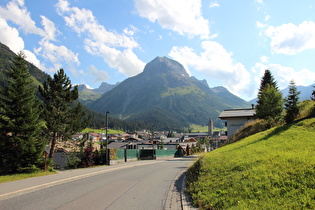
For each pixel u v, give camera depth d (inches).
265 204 220.2
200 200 287.7
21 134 765.9
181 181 506.9
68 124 1215.6
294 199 215.2
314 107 695.7
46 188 418.0
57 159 1400.1
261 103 1235.9
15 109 783.7
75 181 510.0
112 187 430.9
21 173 722.2
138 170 773.9
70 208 277.7
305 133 504.7
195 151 2746.1
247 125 1152.2
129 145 3174.2
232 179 316.8
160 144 3122.5
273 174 282.5
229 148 665.0
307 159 299.6
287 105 741.9
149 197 346.6
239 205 232.8
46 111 1138.7
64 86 1274.6
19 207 281.6
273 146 461.1
